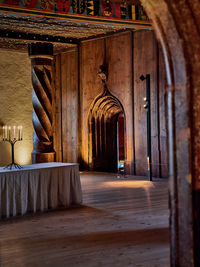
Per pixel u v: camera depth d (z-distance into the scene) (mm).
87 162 13062
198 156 2369
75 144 13344
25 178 6492
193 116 2352
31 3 7609
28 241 4941
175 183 2453
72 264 4008
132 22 8750
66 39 12461
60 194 7027
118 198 7859
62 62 13711
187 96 2334
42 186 6715
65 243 4805
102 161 13219
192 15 2279
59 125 13898
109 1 8469
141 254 4277
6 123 12789
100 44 12453
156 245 4602
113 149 13469
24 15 7621
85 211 6703
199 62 2338
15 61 13031
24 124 13188
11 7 7418
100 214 6434
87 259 4160
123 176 11328
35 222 5980
